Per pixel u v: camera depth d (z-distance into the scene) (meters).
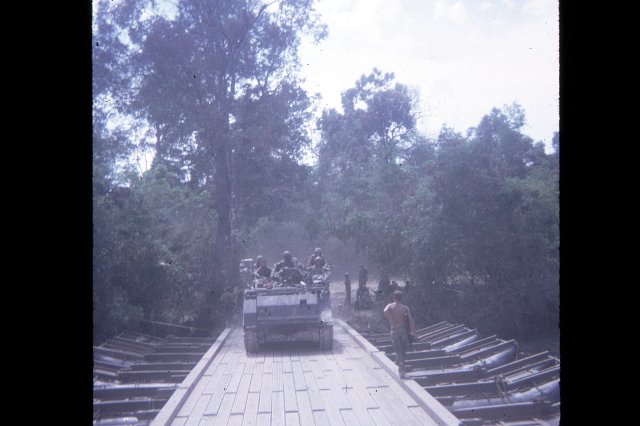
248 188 27.78
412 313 21.44
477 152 21.66
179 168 27.38
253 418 8.12
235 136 25.61
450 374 11.56
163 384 10.86
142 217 19.06
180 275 20.80
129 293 18.61
